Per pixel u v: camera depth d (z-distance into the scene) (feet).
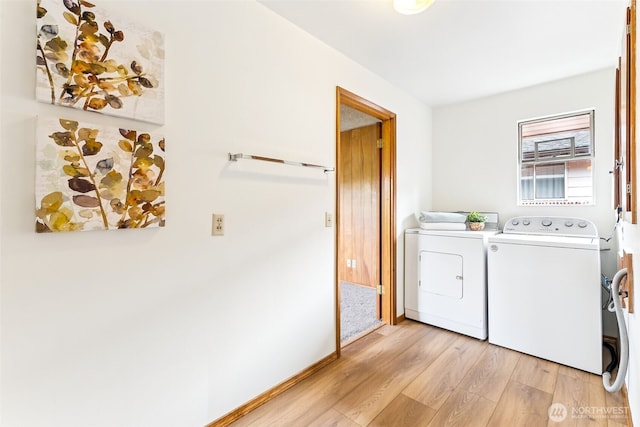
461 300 8.96
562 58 7.85
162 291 4.61
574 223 8.56
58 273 3.71
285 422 5.36
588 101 8.76
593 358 6.82
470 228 9.85
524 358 7.55
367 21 6.34
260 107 5.90
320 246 7.20
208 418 5.16
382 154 10.03
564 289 7.19
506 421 5.34
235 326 5.54
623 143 5.25
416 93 10.37
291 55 6.46
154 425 4.55
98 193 3.91
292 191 6.53
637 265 4.22
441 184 11.80
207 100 5.10
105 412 4.10
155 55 4.44
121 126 4.17
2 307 3.37
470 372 6.92
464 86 9.74
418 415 5.51
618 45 7.11
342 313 10.62
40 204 3.50
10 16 3.37
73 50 3.71
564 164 9.41
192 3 4.91
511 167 10.18
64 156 3.65
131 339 4.32
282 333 6.33
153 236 4.50
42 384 3.63
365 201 12.95
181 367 4.84
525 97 9.90
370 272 12.98
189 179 4.88
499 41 7.06
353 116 11.64
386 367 7.16
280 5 5.87
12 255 3.41
